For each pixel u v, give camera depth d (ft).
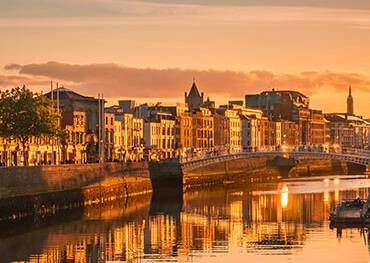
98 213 651.66
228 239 496.23
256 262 424.05
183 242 489.26
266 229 534.37
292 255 440.04
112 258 442.91
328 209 652.89
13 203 584.40
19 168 599.57
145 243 487.61
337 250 450.71
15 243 490.49
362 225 539.70
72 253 458.09
